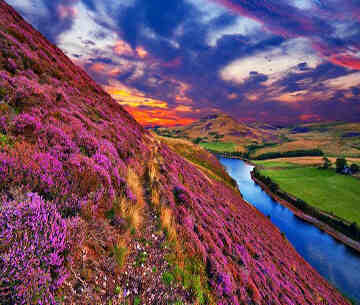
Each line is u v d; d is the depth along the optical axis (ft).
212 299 17.02
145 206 24.73
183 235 22.49
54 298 8.96
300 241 203.72
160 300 12.64
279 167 568.41
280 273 45.93
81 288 10.27
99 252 13.05
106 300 10.55
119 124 50.57
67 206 13.71
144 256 16.03
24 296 7.90
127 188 22.94
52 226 10.55
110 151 28.25
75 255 11.29
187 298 14.78
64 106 32.94
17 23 54.08
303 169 525.34
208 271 20.45
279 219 257.96
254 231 68.23
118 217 17.25
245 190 374.02
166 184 34.91
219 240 31.17
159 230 20.63
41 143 17.80
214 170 258.37
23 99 22.52
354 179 419.95
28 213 10.30
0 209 9.87
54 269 9.80
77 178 16.02
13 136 16.42
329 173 476.54
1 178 11.46
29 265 8.61
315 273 96.17
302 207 289.33
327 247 194.90
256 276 30.96
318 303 47.50
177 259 17.95
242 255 34.99
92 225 14.25
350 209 275.18
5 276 7.95
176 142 323.16
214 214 43.93
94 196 15.85
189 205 33.24
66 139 21.17
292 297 36.76
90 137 26.17
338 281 145.28
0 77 23.34
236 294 21.86
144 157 44.16
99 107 50.42
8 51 33.63
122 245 14.44
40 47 50.85
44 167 14.25
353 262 171.12
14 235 9.19
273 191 366.22
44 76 39.04
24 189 12.28
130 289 12.06
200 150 327.06
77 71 68.03
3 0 57.62
